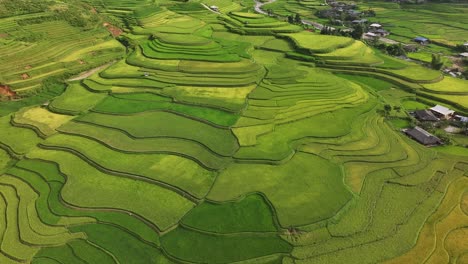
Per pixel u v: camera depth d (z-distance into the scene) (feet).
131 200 142.41
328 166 161.17
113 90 228.43
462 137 190.19
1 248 123.85
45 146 174.91
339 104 214.69
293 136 180.96
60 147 173.68
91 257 120.98
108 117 198.59
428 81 251.19
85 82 240.32
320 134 183.52
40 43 274.36
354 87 239.71
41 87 234.38
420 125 199.52
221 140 177.06
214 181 151.64
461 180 155.33
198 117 197.06
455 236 127.54
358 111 208.23
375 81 261.44
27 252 122.62
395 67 276.00
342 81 247.29
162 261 119.96
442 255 120.06
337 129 188.34
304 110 204.54
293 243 125.18
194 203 141.18
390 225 131.95
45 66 249.55
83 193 145.79
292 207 138.31
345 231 129.49
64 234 128.98
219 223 132.57
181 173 155.84
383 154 171.63
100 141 176.76
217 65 260.42
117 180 152.66
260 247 124.06
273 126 188.55
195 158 163.94
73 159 166.30
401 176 157.58
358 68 276.41
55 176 157.28
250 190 146.92
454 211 138.72
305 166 161.07
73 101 216.13
